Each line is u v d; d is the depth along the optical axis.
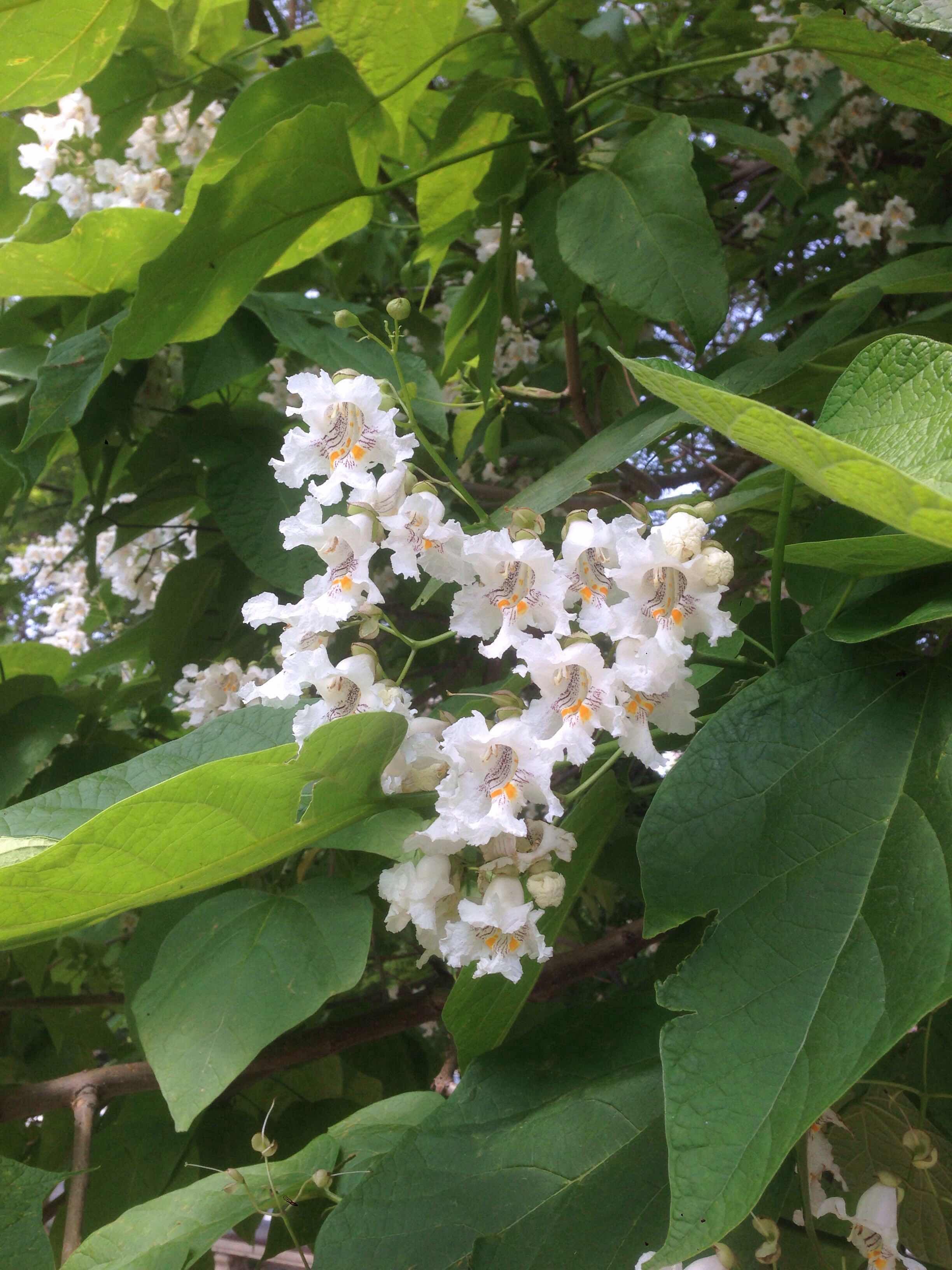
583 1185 0.37
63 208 0.78
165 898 0.38
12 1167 0.43
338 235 0.66
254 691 0.38
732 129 0.60
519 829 0.34
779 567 0.38
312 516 0.39
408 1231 0.37
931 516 0.26
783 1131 0.27
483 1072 0.42
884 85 0.54
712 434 0.90
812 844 0.33
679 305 0.53
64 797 0.40
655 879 0.34
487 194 0.67
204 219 0.54
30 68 0.61
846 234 0.87
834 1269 0.40
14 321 0.71
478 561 0.36
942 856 0.31
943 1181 0.47
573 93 0.76
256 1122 0.67
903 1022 0.27
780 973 0.30
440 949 0.38
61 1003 0.64
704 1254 0.36
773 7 0.83
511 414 0.89
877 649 0.37
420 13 0.58
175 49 0.73
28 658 0.82
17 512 0.70
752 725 0.36
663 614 0.35
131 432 0.76
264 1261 0.55
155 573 0.94
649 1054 0.42
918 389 0.33
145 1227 0.45
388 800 0.39
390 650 0.74
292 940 0.47
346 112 0.54
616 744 0.41
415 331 0.89
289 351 0.74
